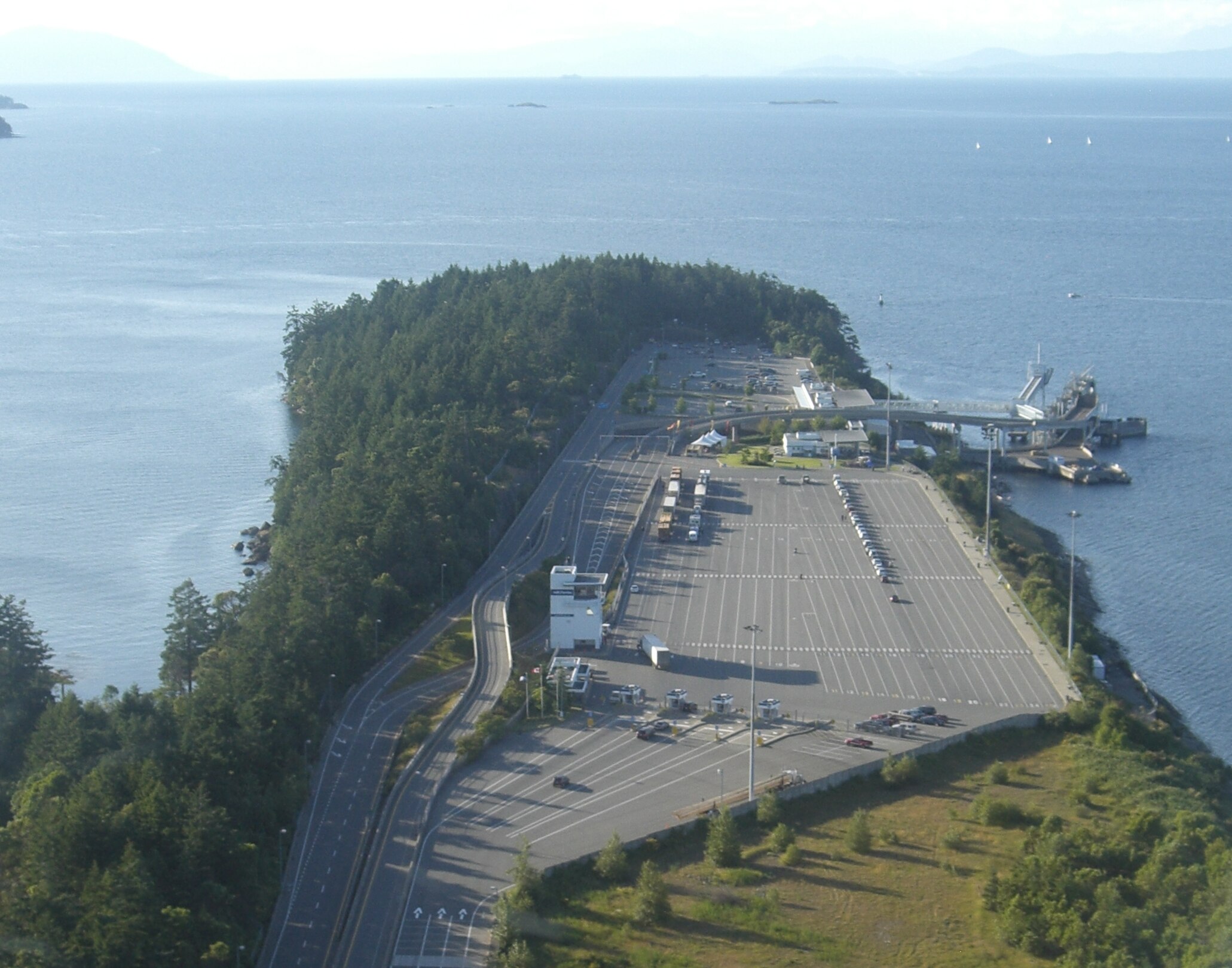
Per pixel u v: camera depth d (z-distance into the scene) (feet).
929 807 526.16
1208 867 460.55
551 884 466.29
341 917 449.06
